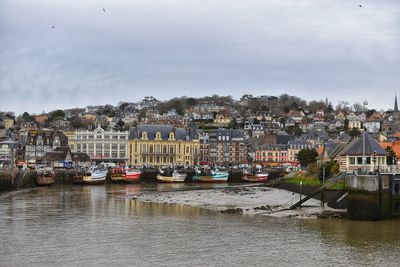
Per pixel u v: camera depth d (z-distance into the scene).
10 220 82.06
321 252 59.78
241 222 80.44
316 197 111.00
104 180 185.50
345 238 67.31
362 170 91.62
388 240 66.06
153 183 195.88
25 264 54.25
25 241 65.19
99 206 102.62
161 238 67.50
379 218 81.12
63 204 106.06
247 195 129.75
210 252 59.75
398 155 144.75
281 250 60.78
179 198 121.12
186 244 63.91
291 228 74.69
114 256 57.75
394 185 84.19
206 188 162.50
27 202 109.88
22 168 175.38
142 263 54.84
